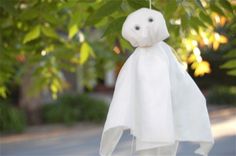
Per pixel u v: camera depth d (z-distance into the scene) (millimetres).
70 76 22406
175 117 1676
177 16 2633
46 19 3010
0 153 13188
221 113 18984
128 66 1745
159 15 1706
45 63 4527
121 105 1692
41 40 3729
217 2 2562
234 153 11320
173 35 2881
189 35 3230
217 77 21969
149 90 1640
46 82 4797
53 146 13867
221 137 13336
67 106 18578
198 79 22703
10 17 3348
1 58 3883
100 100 19500
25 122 16938
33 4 3098
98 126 17562
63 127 17359
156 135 1588
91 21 2191
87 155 12336
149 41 1692
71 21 3758
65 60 4914
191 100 1712
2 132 15461
